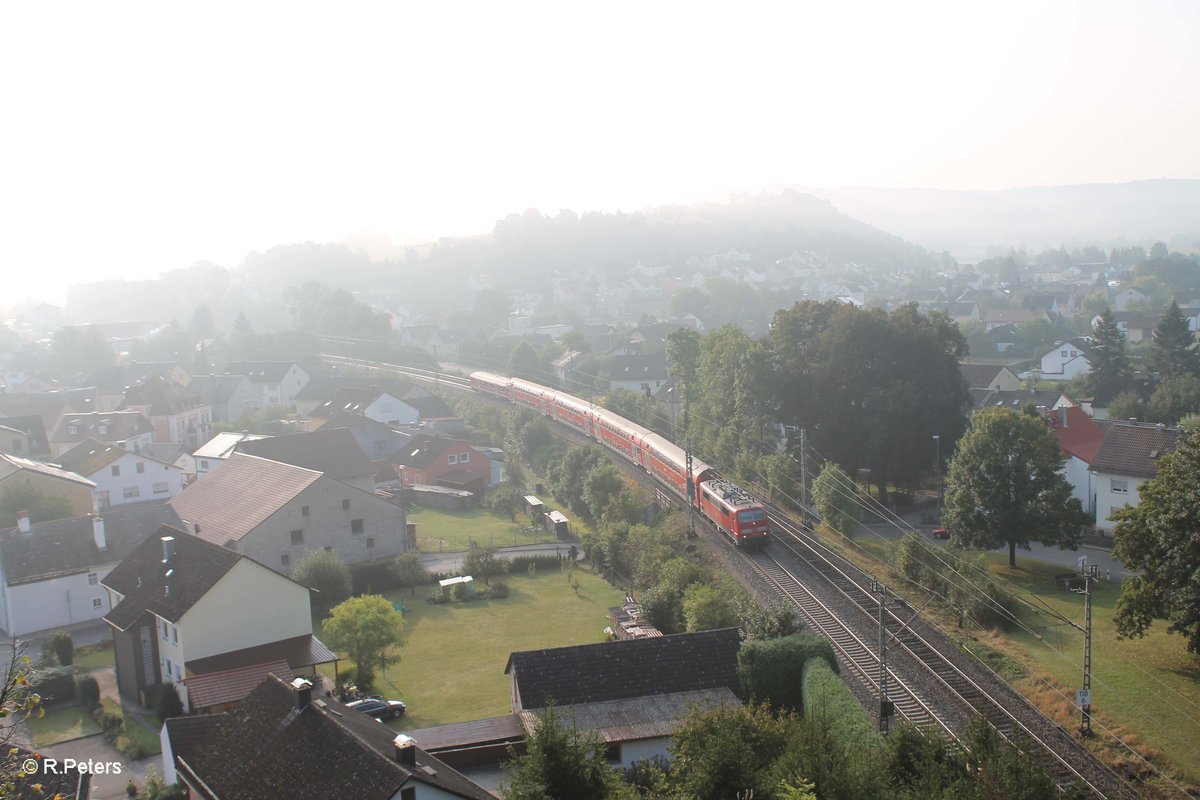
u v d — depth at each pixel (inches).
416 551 2751.0
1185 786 1284.4
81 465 3171.8
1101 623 1863.9
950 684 1565.0
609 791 986.7
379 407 4276.6
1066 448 2746.1
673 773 1077.1
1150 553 1589.6
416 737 1409.9
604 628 2098.9
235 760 1128.2
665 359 5073.8
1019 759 941.8
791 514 2613.2
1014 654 1686.8
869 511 2674.7
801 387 2950.3
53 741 1651.1
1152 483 1632.6
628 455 3171.8
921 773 990.4
